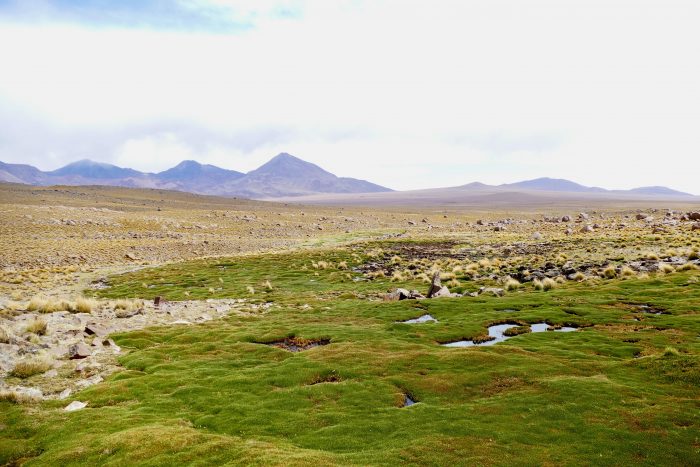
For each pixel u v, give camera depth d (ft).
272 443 61.57
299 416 71.31
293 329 128.98
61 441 64.34
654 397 71.05
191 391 83.41
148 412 74.54
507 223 560.20
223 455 57.36
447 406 72.69
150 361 103.40
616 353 95.45
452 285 193.88
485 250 295.69
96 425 68.95
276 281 238.89
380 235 474.08
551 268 208.74
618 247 238.89
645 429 61.31
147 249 370.94
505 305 144.97
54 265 292.81
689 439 58.49
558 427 63.21
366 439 62.80
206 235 471.62
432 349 104.12
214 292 214.07
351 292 201.77
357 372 90.33
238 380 88.07
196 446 60.03
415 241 370.94
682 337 101.14
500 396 75.36
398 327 126.21
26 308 144.36
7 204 511.40
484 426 64.49
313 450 59.06
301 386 84.48
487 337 114.62
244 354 108.37
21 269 269.23
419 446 58.80
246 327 135.33
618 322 118.21
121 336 125.59
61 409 77.05
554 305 140.05
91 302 160.76
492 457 55.72
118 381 89.76
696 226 295.07
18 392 81.00
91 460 57.93
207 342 120.98
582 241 280.92
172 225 506.89
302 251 342.44
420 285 202.49
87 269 283.79
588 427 62.59
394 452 57.47
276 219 630.74
